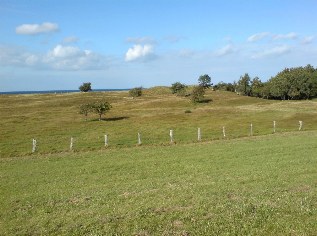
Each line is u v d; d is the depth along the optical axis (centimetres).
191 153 3812
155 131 6444
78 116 9644
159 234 1510
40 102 14538
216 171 2803
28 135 6200
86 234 1562
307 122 7081
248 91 17950
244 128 6456
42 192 2345
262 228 1525
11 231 1653
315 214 1647
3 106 13175
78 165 3369
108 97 16388
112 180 2672
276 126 6606
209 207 1789
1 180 2803
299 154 3359
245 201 1856
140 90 16800
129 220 1673
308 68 19062
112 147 4588
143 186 2367
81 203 2028
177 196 2020
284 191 2028
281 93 15950
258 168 2780
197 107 11525
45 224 1712
